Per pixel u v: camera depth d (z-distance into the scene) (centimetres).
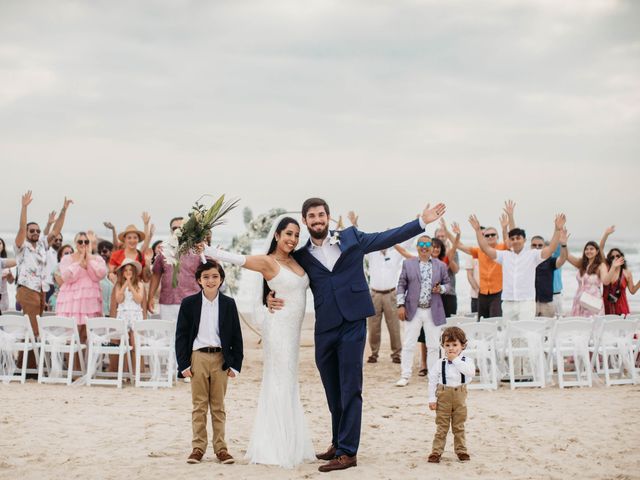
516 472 634
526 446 730
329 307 641
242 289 2744
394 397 1032
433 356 1134
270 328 659
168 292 1145
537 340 1097
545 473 630
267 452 652
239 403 976
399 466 652
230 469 634
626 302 1248
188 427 820
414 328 1136
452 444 749
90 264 1162
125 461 668
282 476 611
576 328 1102
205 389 663
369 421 869
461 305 2686
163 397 1012
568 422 841
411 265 1140
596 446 726
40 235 1207
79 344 1123
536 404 955
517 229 1161
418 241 1138
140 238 1249
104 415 878
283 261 664
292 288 655
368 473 625
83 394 1024
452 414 677
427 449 727
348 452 637
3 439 751
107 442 743
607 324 1107
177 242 638
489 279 1269
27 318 1117
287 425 654
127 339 1094
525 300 1155
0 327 1155
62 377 1166
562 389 1077
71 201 1407
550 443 743
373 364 1391
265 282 674
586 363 1105
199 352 662
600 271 1258
